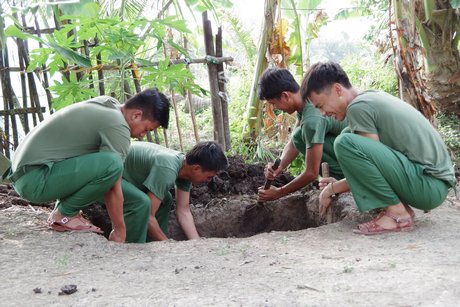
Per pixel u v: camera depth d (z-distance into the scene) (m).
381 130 3.94
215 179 5.82
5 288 3.18
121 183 4.50
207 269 3.39
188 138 8.75
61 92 5.78
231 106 9.30
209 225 5.46
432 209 4.27
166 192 4.65
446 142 6.91
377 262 3.33
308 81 3.96
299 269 3.31
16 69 6.15
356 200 3.97
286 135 7.47
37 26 6.21
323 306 2.73
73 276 3.36
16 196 5.16
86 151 4.11
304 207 5.43
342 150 3.88
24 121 6.24
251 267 3.39
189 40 8.25
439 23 7.50
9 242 3.97
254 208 5.48
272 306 2.75
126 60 5.98
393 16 6.20
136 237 4.54
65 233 4.13
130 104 4.20
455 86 7.72
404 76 6.09
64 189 4.00
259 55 7.36
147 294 3.01
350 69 10.16
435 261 3.30
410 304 2.70
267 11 7.22
